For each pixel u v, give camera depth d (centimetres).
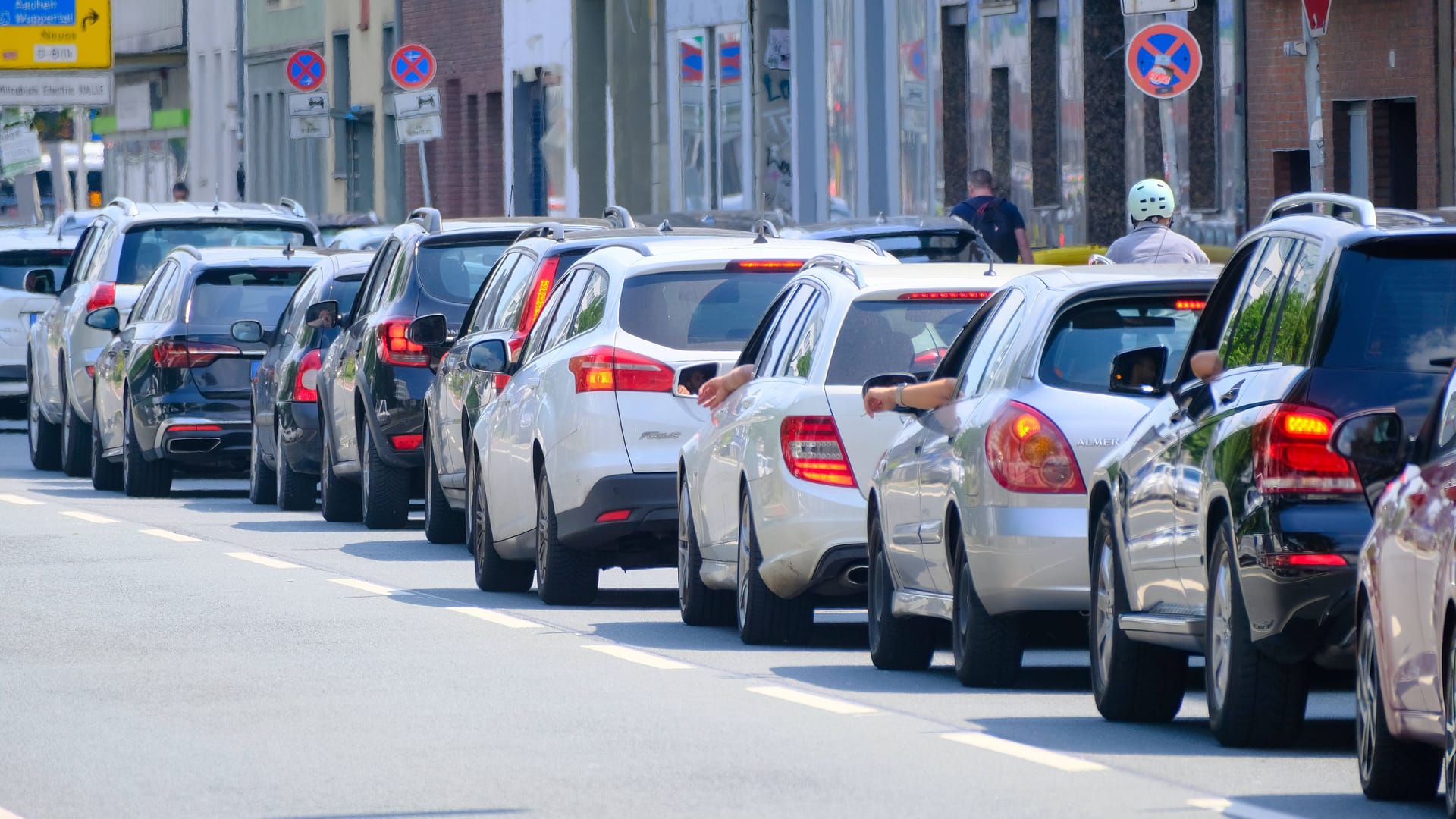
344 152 18188
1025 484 3209
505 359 4719
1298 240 2805
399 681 3434
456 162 16212
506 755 2825
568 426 4288
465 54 15875
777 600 3838
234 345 6825
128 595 4550
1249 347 2850
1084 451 3203
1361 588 2530
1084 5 9625
